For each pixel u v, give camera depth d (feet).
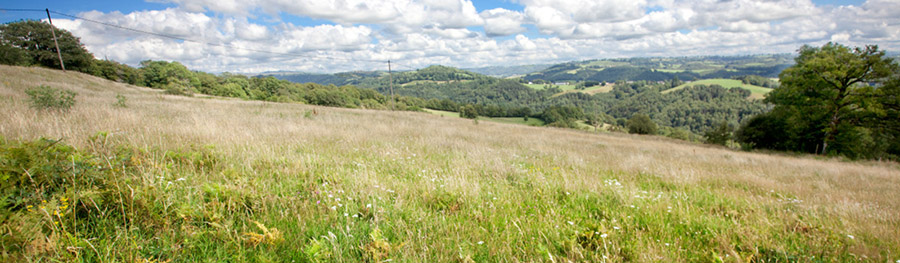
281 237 8.30
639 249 9.49
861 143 93.45
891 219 15.46
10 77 72.69
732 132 134.00
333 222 9.83
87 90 77.87
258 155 18.15
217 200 9.87
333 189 12.46
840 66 86.84
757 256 9.66
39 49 180.65
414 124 63.77
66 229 7.47
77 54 189.98
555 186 16.69
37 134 16.76
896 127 91.20
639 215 12.89
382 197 12.35
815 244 10.72
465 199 13.24
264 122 37.55
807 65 90.38
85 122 23.32
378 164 20.16
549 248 9.36
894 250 10.88
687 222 12.23
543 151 36.91
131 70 233.35
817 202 18.67
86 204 8.28
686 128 466.70
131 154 13.60
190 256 7.43
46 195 8.09
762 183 24.81
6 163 8.24
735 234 11.44
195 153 15.55
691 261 9.35
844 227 12.96
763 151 103.40
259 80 305.94
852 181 32.68
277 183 13.42
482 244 9.29
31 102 30.81
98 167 10.00
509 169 20.62
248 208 10.23
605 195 15.55
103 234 7.66
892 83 83.66
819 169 42.88
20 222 6.81
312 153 21.40
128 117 27.53
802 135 104.32
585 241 9.57
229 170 13.80
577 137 83.66
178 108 47.16
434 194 13.60
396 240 9.26
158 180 10.96
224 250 7.64
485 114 339.36
